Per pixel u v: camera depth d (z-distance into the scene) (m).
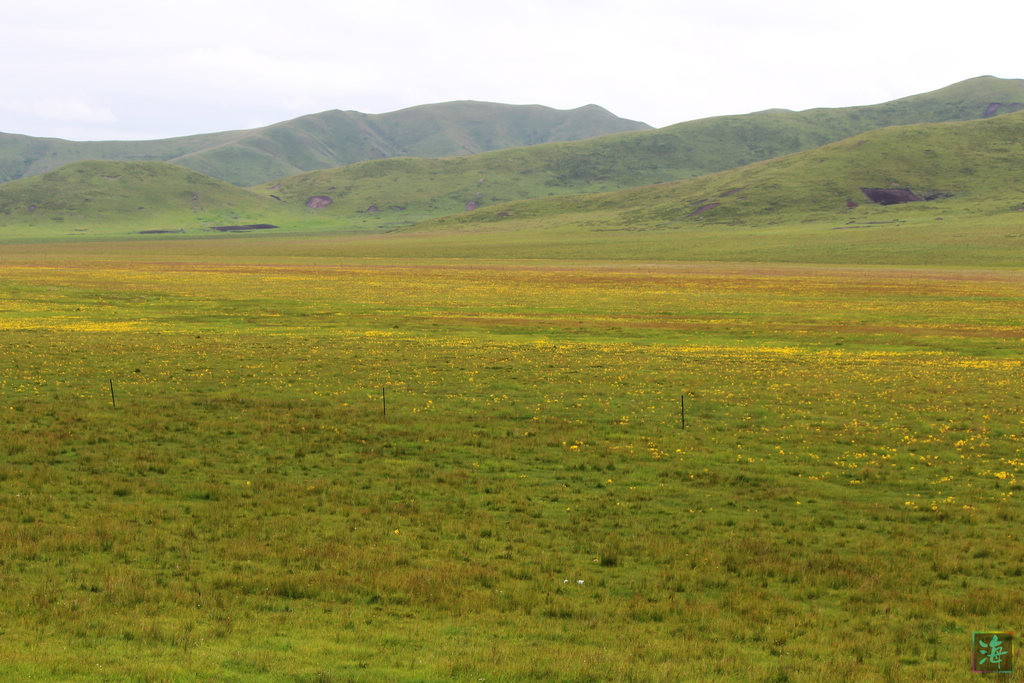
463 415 38.25
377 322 73.19
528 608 17.42
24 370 45.81
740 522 24.25
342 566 19.58
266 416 37.09
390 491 26.69
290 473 28.55
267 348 56.97
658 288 109.31
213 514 23.45
